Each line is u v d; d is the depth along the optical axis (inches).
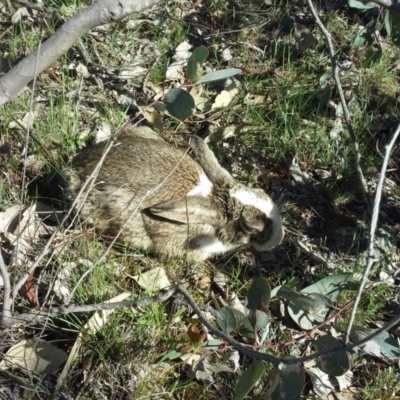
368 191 51.0
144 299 39.1
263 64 59.7
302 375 36.4
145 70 57.7
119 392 39.6
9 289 37.2
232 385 41.3
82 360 40.1
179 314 43.6
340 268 48.2
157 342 41.9
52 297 40.9
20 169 48.7
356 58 59.6
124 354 40.5
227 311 39.4
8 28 56.6
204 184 48.3
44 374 39.2
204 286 46.5
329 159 54.2
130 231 46.3
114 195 46.0
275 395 36.9
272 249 49.2
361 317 45.2
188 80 50.2
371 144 55.7
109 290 43.5
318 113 56.3
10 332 40.5
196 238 47.1
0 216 45.4
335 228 50.7
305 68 59.5
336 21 63.5
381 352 42.5
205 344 41.6
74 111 52.7
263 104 56.3
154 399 39.8
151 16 61.0
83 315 41.8
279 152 54.0
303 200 52.1
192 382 40.9
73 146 50.5
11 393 38.4
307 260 48.6
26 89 53.1
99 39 58.6
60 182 48.6
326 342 37.4
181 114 46.0
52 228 46.0
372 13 64.2
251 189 48.9
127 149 47.5
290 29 62.8
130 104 55.3
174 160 48.1
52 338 41.1
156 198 46.4
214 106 55.4
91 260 44.6
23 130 50.1
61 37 38.1
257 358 36.4
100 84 55.7
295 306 41.3
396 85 60.0
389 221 51.5
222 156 53.3
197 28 61.8
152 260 47.3
